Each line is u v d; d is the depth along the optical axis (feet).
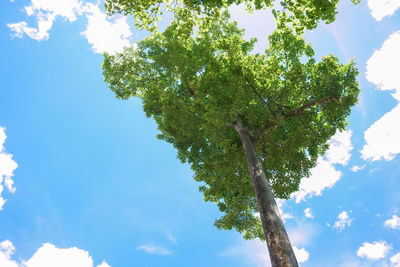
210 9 27.58
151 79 44.06
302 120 38.04
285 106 35.47
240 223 42.14
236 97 31.24
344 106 34.32
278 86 35.32
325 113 37.68
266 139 38.42
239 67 33.17
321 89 34.09
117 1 26.58
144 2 26.84
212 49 40.42
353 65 33.76
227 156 38.24
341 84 33.37
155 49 40.83
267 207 26.32
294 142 37.24
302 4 23.56
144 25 29.27
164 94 41.37
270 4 25.22
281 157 38.22
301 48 33.27
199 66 34.83
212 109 30.25
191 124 34.35
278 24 26.08
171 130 39.29
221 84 32.91
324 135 37.63
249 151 32.89
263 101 33.45
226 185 40.96
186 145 41.98
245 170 40.11
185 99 38.27
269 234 24.26
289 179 42.09
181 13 29.07
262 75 35.17
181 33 33.50
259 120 34.42
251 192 40.14
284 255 22.24
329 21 23.40
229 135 39.14
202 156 41.83
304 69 35.42
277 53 34.65
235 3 27.17
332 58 34.76
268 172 41.70
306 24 24.30
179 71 35.55
